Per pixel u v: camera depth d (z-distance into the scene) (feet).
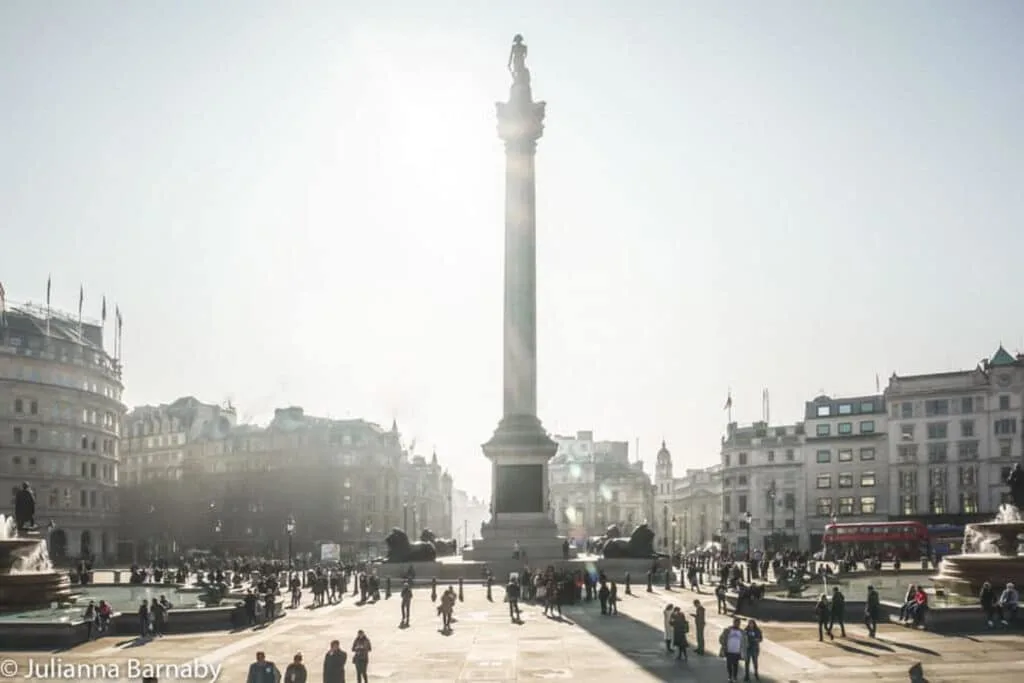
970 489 537.65
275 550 609.42
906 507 556.92
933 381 554.46
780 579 276.41
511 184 343.46
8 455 493.77
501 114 347.97
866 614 169.68
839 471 593.42
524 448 319.06
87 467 536.83
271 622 199.41
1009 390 531.50
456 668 139.64
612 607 209.26
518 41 358.43
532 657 149.18
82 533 529.45
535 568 294.25
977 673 128.57
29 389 504.43
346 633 179.32
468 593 260.01
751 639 126.00
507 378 330.75
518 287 335.06
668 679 129.90
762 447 621.31
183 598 244.42
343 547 636.89
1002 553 223.30
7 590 196.54
